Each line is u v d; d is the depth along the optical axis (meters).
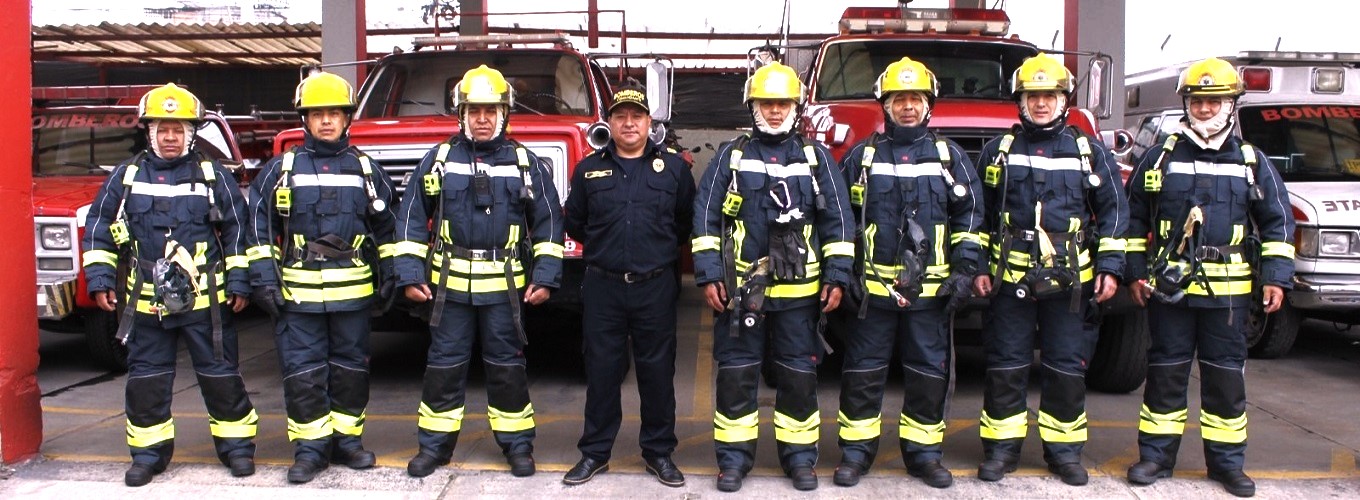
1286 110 8.33
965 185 4.46
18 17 4.66
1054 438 4.70
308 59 15.41
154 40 13.82
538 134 6.08
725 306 4.45
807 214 4.39
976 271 4.46
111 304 4.48
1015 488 4.58
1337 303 6.96
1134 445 5.31
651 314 4.53
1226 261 4.43
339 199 4.60
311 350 4.66
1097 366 6.43
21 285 4.81
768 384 6.70
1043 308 4.66
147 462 4.60
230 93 16.73
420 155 6.05
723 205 4.36
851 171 4.55
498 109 4.56
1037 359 7.71
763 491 4.53
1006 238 4.54
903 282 4.38
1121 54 9.13
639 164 4.55
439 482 4.63
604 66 11.98
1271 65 8.88
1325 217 6.98
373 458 4.84
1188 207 4.47
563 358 7.63
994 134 6.28
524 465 4.72
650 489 4.56
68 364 7.48
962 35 7.75
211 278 4.53
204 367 4.62
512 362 4.71
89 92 8.88
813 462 4.61
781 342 4.55
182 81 16.66
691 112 13.74
